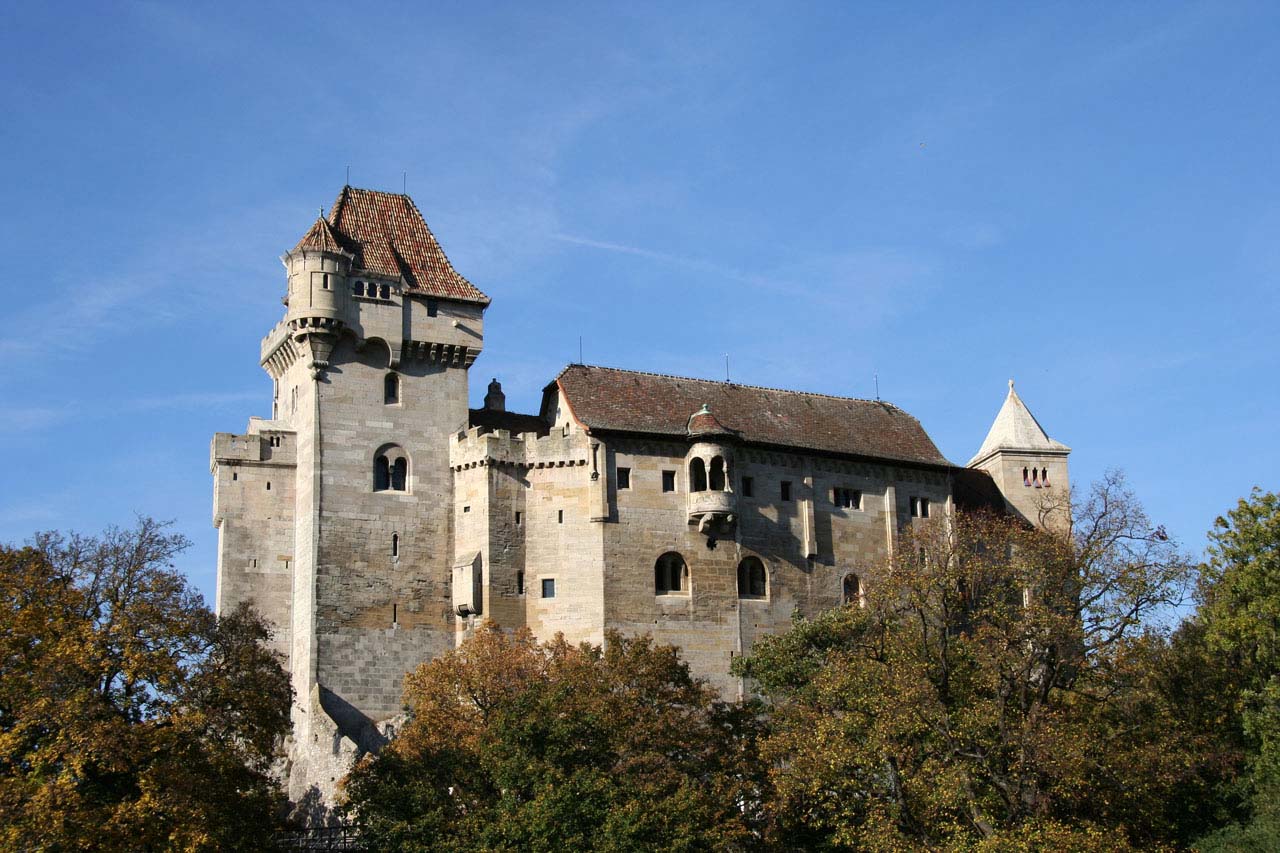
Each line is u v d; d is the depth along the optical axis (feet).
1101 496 245.24
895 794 215.10
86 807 196.95
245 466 320.70
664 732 239.30
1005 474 374.63
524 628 282.97
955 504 363.97
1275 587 239.50
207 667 218.38
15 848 183.11
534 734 225.56
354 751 280.72
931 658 228.22
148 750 201.36
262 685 221.05
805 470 337.11
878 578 262.88
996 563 241.35
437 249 337.72
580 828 213.66
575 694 238.48
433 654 308.81
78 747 196.44
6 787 191.21
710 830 221.66
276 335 327.67
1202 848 220.43
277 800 231.50
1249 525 249.55
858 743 217.56
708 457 319.47
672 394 337.11
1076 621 221.66
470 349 326.85
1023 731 208.44
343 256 317.63
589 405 322.96
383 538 311.06
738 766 241.96
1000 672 219.00
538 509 315.58
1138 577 228.02
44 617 207.92
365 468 313.53
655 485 319.68
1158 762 216.33
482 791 229.66
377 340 318.45
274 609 316.60
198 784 202.59
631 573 312.09
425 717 247.29
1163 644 248.93
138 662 205.26
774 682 262.26
